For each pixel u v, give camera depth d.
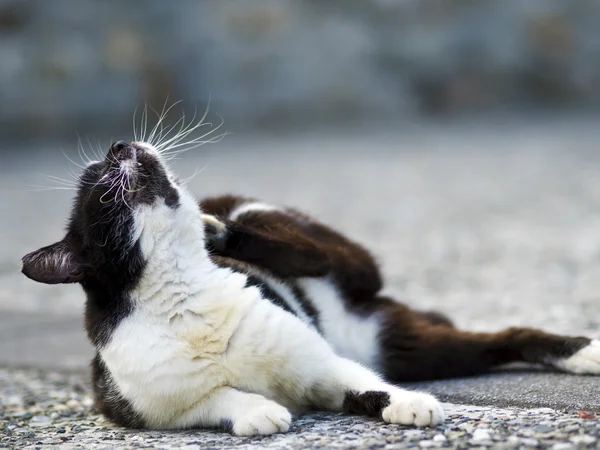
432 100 38.12
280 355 5.04
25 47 30.95
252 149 28.97
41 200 20.47
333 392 5.22
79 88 30.69
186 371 4.98
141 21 33.25
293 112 34.31
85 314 5.39
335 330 6.31
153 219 5.16
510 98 39.00
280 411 4.78
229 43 34.06
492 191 18.78
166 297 5.09
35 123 29.83
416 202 17.69
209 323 5.03
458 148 27.41
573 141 27.50
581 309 8.47
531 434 4.32
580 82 39.19
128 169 5.29
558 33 39.16
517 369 6.25
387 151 27.55
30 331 9.27
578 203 16.48
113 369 5.16
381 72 37.09
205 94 32.84
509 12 39.16
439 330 6.30
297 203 17.53
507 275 10.76
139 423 5.20
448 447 4.19
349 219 15.79
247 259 6.21
